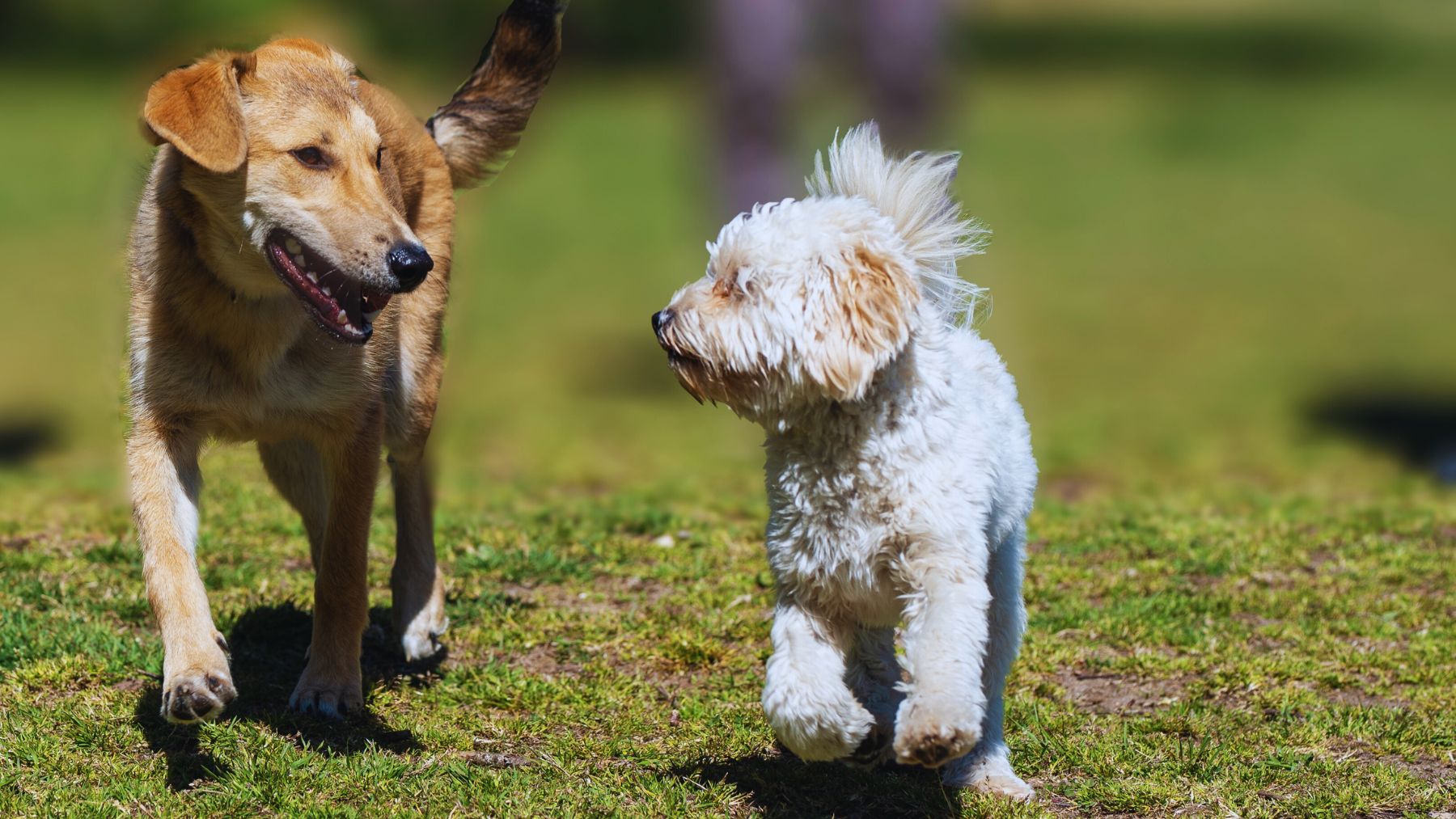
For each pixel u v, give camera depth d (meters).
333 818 6.34
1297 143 44.97
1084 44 66.56
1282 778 7.05
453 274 9.35
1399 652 8.85
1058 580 10.25
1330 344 23.03
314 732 7.30
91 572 9.64
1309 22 73.50
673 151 43.59
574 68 57.75
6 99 44.19
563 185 39.25
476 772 6.82
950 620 5.98
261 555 10.30
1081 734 7.55
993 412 6.68
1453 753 7.42
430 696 7.89
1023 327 24.22
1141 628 9.14
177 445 7.36
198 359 7.27
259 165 7.11
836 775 6.99
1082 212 35.53
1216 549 11.07
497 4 43.16
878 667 6.87
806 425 6.32
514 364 21.75
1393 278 28.36
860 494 6.20
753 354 6.26
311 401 7.46
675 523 11.83
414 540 8.69
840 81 26.03
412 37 40.66
